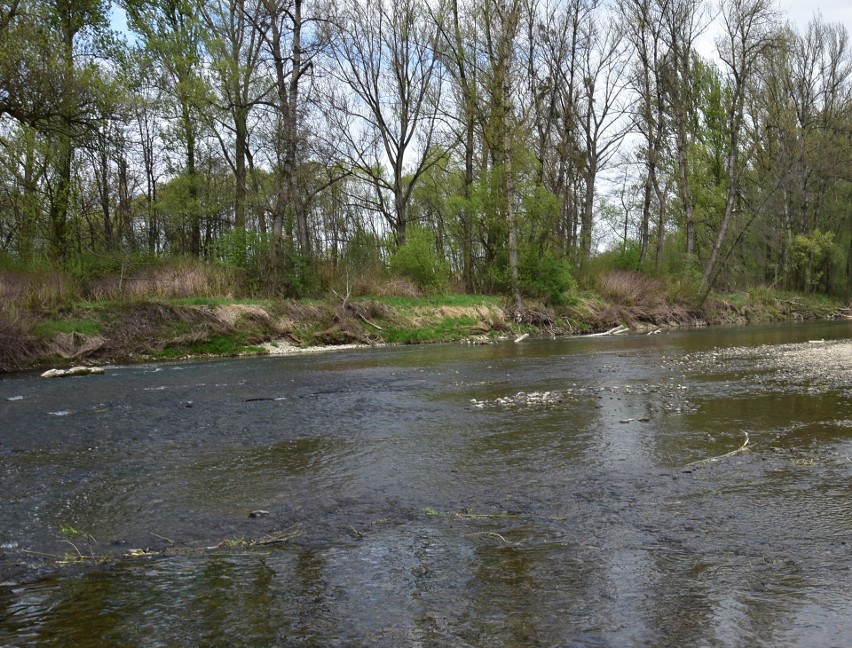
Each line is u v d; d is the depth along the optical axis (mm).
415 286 25172
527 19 28844
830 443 6207
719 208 37062
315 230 38781
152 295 18969
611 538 3879
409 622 2854
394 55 28203
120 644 2705
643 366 12859
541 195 26266
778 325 28641
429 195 35469
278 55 22688
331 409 8516
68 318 15680
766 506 4422
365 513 4488
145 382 11383
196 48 25438
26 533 4191
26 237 21188
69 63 17891
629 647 2584
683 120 31969
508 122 25641
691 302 30516
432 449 6289
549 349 17531
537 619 2852
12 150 20453
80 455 6195
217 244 23219
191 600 3145
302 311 19812
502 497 4785
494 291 28188
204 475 5488
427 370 12820
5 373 13195
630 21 31594
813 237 37750
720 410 7953
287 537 4051
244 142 27250
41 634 2809
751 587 3137
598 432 6875
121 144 19922
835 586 3129
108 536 4133
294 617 2930
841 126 39156
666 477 5207
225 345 17094
